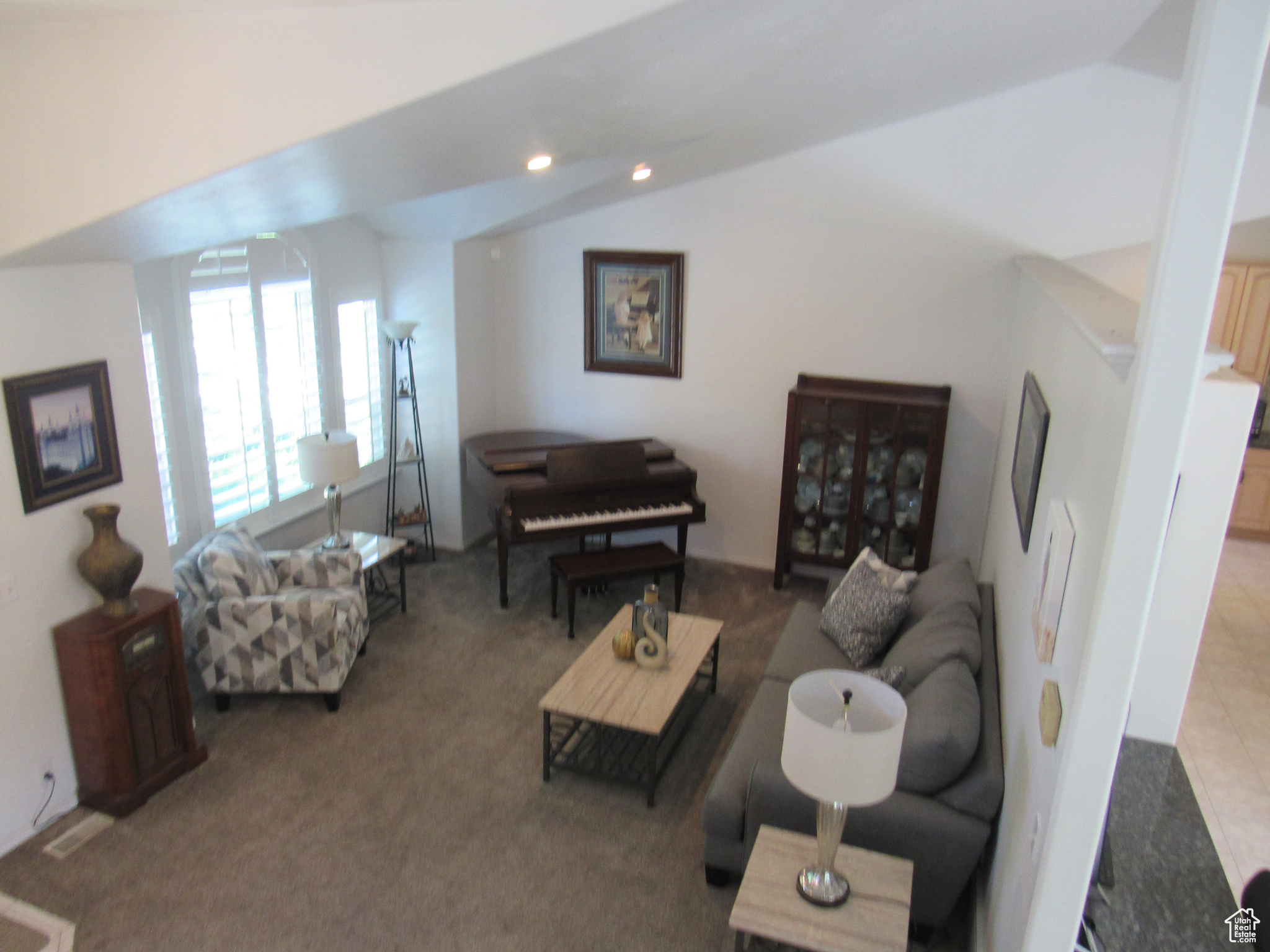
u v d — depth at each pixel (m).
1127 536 1.73
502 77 2.40
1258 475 6.85
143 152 2.74
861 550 5.72
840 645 4.30
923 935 3.17
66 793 3.68
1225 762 4.10
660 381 6.22
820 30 2.59
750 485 6.20
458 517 6.44
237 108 2.60
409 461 6.16
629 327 6.18
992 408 5.48
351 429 5.96
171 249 3.78
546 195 5.09
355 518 6.09
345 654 4.48
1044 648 2.38
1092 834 1.92
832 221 5.51
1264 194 4.39
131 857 3.46
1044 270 4.40
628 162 4.56
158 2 2.39
